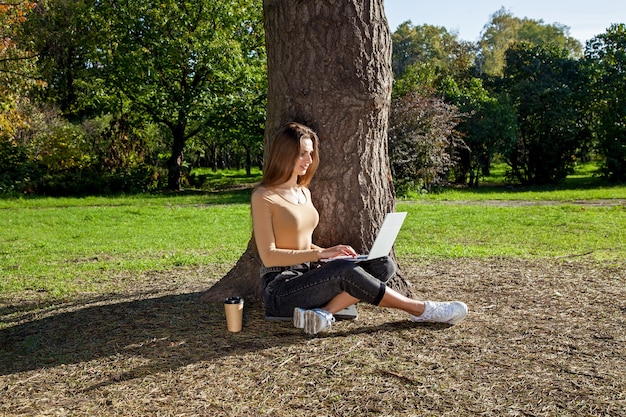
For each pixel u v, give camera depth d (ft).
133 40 82.43
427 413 9.58
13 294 19.60
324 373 11.11
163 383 10.84
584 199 61.46
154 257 28.25
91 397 10.36
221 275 22.04
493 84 114.73
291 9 14.33
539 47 108.78
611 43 97.04
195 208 55.21
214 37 81.41
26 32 87.04
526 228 38.63
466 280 18.99
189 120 84.79
